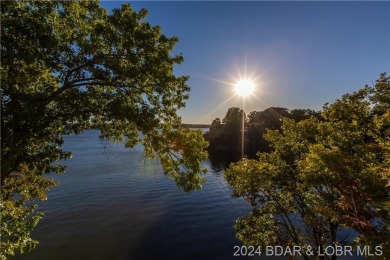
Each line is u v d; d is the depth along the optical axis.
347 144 15.01
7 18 9.76
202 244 26.86
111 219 32.44
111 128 16.88
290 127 19.81
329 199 12.80
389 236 9.26
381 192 10.15
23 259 22.45
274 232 17.64
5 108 10.97
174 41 14.05
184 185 15.00
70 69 13.47
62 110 13.55
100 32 12.78
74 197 40.50
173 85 14.57
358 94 15.92
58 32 12.53
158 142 14.66
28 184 15.91
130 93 14.30
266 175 16.05
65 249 24.52
